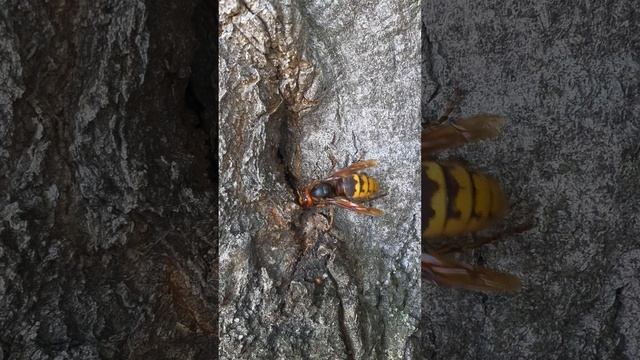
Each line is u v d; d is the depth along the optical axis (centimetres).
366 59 19
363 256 19
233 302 20
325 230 19
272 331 19
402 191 19
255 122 20
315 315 19
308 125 20
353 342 19
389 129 19
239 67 20
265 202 20
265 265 20
